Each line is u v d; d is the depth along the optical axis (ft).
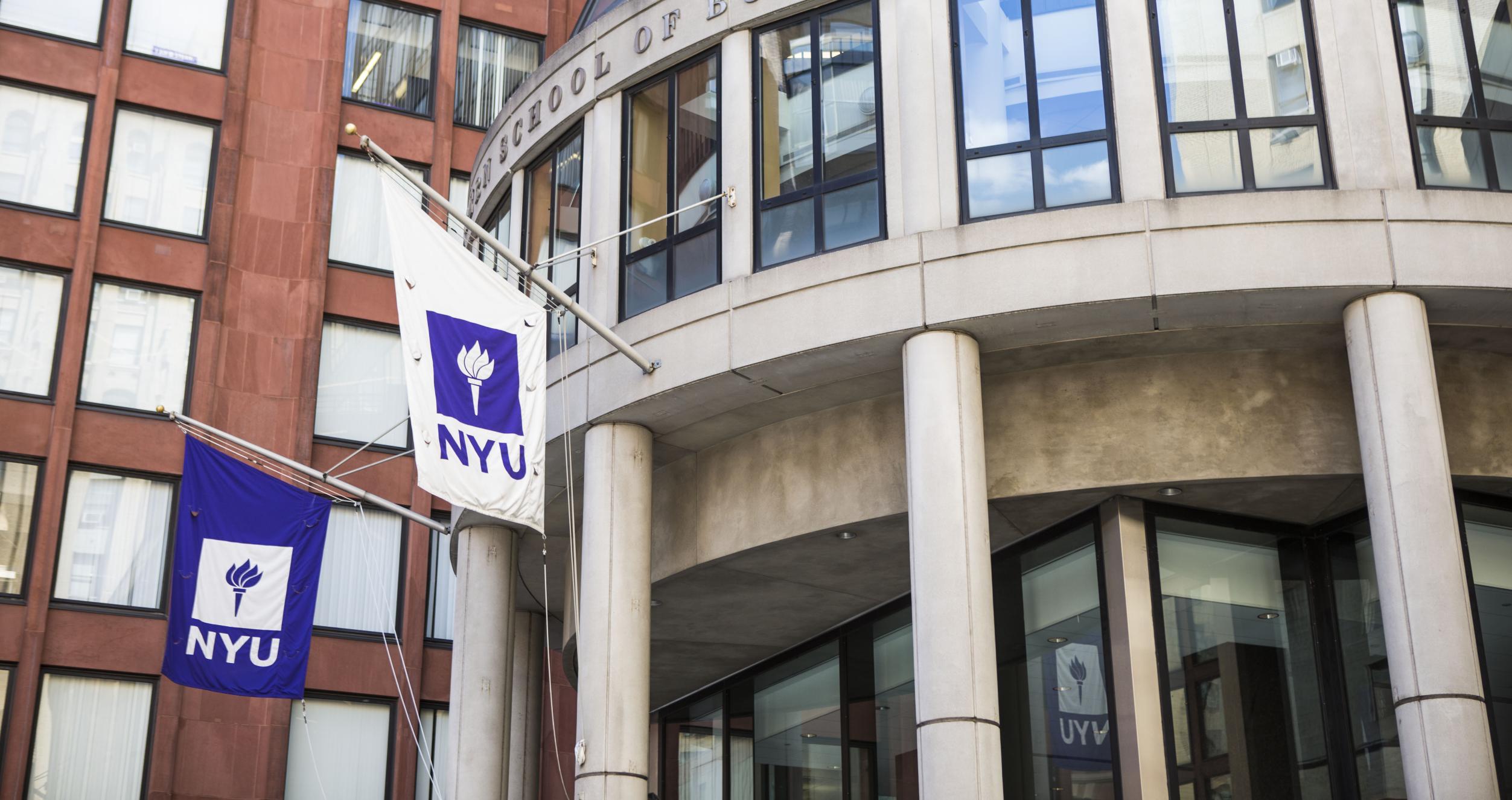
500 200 75.20
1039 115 55.77
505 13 135.33
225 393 113.60
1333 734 56.90
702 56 63.31
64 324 111.04
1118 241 52.60
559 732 116.98
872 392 59.21
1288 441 54.60
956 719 49.96
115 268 113.70
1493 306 52.47
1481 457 54.39
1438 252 51.65
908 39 57.57
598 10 74.69
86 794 103.24
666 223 62.44
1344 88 54.08
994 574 61.72
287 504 64.13
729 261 59.31
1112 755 54.95
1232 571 57.93
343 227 122.52
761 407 60.59
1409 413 50.21
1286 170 53.83
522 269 55.88
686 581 65.67
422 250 52.44
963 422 53.21
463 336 52.70
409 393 50.49
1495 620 55.36
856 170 57.98
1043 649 58.75
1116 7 55.77
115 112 117.29
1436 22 55.52
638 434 62.13
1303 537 59.62
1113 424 55.67
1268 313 52.85
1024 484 55.77
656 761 83.76
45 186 113.80
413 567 115.65
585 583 60.64
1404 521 49.34
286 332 116.67
